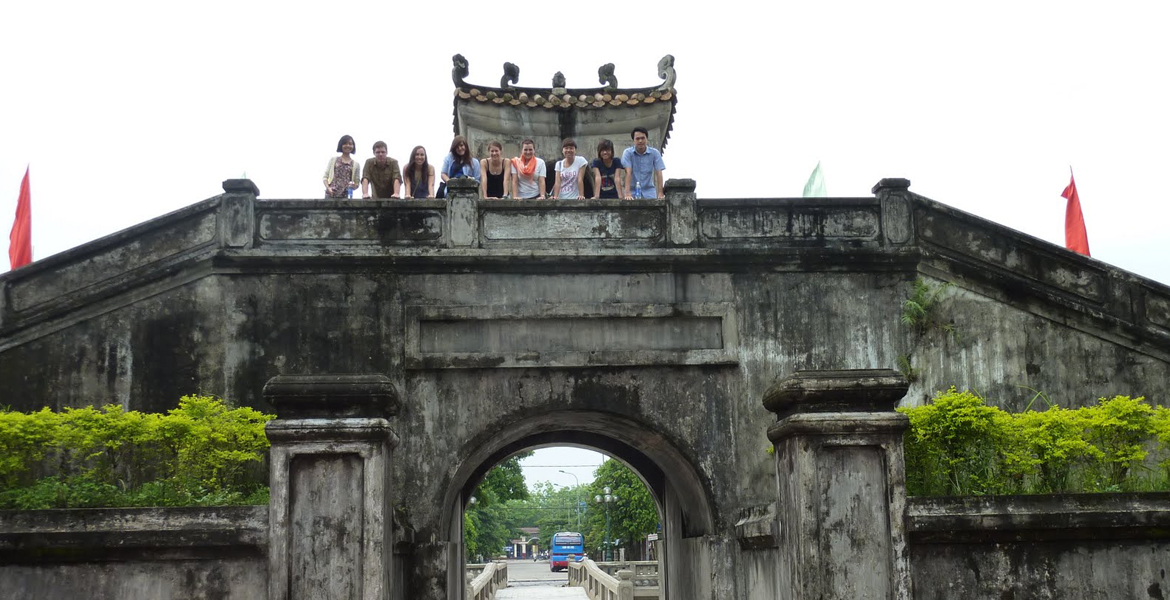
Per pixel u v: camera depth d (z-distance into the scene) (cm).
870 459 750
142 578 766
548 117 1736
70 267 1178
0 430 928
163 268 1182
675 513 1474
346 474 741
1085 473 956
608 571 4050
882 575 734
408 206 1227
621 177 1463
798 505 745
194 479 982
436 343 1202
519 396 1195
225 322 1188
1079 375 1248
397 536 970
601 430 1342
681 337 1225
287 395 746
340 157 1459
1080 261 1269
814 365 1226
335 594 725
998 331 1252
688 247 1234
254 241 1203
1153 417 968
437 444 1177
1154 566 801
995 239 1268
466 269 1212
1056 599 786
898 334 1242
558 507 12569
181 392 1167
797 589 744
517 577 6756
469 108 1712
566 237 1234
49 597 761
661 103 1728
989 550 788
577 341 1211
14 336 1157
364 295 1203
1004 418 943
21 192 1798
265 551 762
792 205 1256
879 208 1266
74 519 764
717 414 1210
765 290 1239
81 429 966
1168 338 1250
